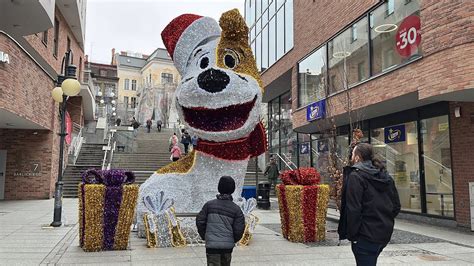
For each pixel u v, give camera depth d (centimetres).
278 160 2494
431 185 1212
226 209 493
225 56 811
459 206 1094
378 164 458
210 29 883
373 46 1326
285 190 884
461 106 1097
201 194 838
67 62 1252
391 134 1402
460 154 1099
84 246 740
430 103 1212
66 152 2148
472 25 898
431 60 990
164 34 898
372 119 1507
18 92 1266
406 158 1325
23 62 1317
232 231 489
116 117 5328
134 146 2722
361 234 430
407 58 1157
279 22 2211
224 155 845
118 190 750
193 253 724
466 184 1076
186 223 820
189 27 870
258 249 775
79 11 2370
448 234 995
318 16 1709
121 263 645
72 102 2777
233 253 737
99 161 2341
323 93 1550
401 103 1221
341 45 1522
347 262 672
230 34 807
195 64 830
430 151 1219
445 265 663
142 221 868
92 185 743
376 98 1239
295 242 849
